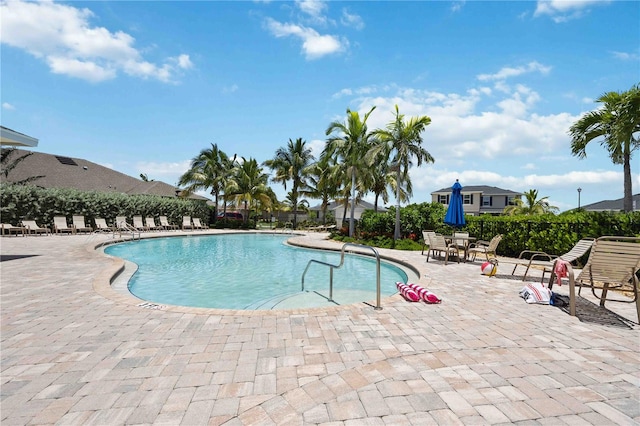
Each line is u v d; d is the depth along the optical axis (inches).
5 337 138.6
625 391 98.1
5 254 400.2
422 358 121.6
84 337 139.2
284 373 109.3
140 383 101.8
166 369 111.3
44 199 732.7
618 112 378.9
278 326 155.4
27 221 687.7
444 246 406.0
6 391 96.0
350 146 767.1
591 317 176.6
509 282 273.3
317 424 82.7
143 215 933.2
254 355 123.2
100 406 89.3
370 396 95.3
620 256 179.3
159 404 90.7
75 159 1136.2
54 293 213.6
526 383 102.8
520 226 443.5
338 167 851.4
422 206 664.4
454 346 134.0
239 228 1186.6
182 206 1047.0
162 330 148.3
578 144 427.8
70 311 175.6
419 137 654.5
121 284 277.9
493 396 95.1
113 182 1146.7
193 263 453.7
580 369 113.0
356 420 84.1
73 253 409.1
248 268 420.5
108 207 848.3
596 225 350.9
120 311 175.8
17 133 347.6
